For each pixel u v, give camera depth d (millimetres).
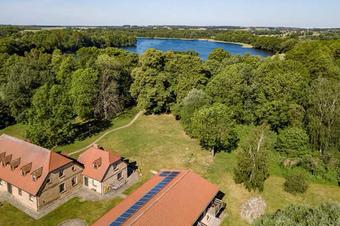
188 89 76125
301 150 52406
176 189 35906
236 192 45781
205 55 158500
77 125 75000
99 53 113875
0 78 86750
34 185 40625
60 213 40750
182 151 59844
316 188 47406
